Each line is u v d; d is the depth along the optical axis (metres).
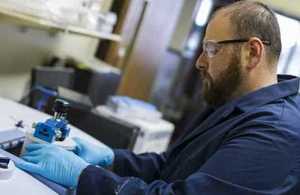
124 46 3.29
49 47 2.88
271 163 0.94
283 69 3.70
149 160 1.46
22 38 2.58
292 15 3.35
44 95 2.11
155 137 2.71
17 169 1.05
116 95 3.17
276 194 0.92
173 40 4.82
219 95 1.24
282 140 0.98
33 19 1.85
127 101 2.85
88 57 3.22
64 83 2.60
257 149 0.96
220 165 0.96
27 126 1.43
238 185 0.92
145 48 3.45
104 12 2.77
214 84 1.21
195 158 1.16
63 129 1.21
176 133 4.60
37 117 1.63
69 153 1.10
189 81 4.97
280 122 1.03
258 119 1.05
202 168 0.99
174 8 3.61
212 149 1.13
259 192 0.91
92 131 2.13
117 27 3.13
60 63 2.92
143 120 2.79
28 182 1.01
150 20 3.36
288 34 3.48
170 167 1.27
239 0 1.29
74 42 3.10
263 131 1.00
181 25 4.80
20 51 2.62
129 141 2.11
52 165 1.06
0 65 2.49
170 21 3.61
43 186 1.03
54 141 1.17
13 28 2.46
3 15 1.71
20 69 2.69
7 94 2.67
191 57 4.91
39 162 1.07
